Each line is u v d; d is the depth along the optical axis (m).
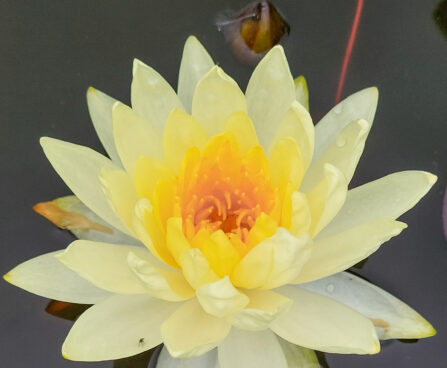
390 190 0.66
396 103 0.70
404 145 0.69
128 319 0.65
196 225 0.66
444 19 0.71
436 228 0.68
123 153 0.65
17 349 0.66
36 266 0.66
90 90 0.67
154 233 0.65
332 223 0.66
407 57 0.71
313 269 0.65
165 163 0.66
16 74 0.70
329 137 0.67
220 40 0.71
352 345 0.63
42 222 0.68
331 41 0.71
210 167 0.66
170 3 0.72
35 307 0.66
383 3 0.72
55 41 0.71
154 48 0.71
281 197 0.66
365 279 0.67
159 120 0.67
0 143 0.69
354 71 0.70
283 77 0.67
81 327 0.64
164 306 0.65
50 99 0.70
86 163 0.66
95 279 0.64
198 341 0.64
